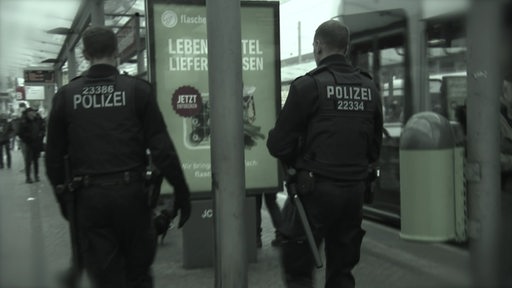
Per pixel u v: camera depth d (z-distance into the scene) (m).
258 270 4.74
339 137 3.05
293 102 3.04
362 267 4.47
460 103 5.71
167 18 4.78
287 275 3.24
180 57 4.82
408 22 6.51
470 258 2.58
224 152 3.27
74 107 2.91
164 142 2.93
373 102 3.19
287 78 7.74
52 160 2.97
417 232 3.41
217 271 3.34
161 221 3.12
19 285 2.30
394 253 4.77
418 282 2.77
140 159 2.96
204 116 4.87
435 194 3.39
